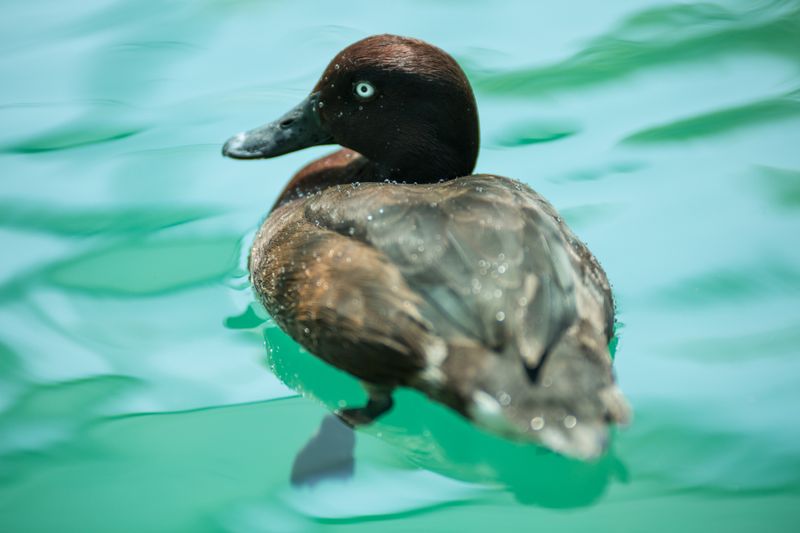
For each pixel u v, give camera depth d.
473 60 12.36
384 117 9.01
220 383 8.60
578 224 9.94
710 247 9.62
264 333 9.12
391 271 7.20
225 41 13.06
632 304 9.03
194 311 9.34
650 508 7.13
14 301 9.42
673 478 7.35
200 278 9.72
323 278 7.55
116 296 9.50
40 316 9.28
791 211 9.99
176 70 12.53
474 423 6.83
